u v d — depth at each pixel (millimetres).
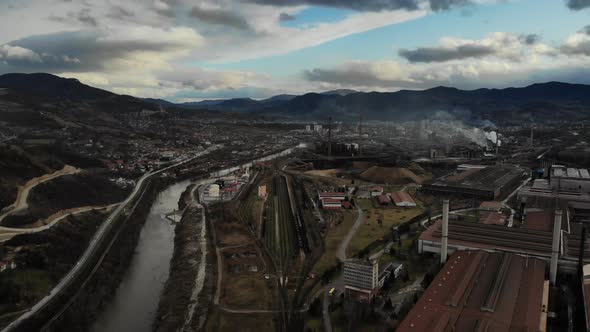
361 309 143250
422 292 158500
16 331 141000
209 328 143250
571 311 140500
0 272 170000
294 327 140000
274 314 150125
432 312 128375
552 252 162250
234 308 155750
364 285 153750
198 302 161750
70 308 160625
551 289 157875
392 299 154750
